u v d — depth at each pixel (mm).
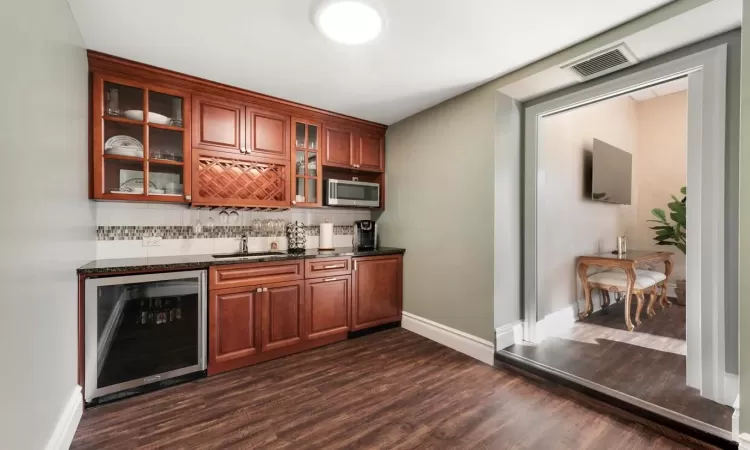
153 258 2518
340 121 3350
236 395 2117
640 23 1785
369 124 3531
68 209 1706
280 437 1713
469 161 2775
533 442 1680
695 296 1968
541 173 2842
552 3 1666
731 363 1828
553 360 2484
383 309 3318
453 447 1642
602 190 3730
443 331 2988
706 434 1611
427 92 2797
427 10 1714
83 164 2012
